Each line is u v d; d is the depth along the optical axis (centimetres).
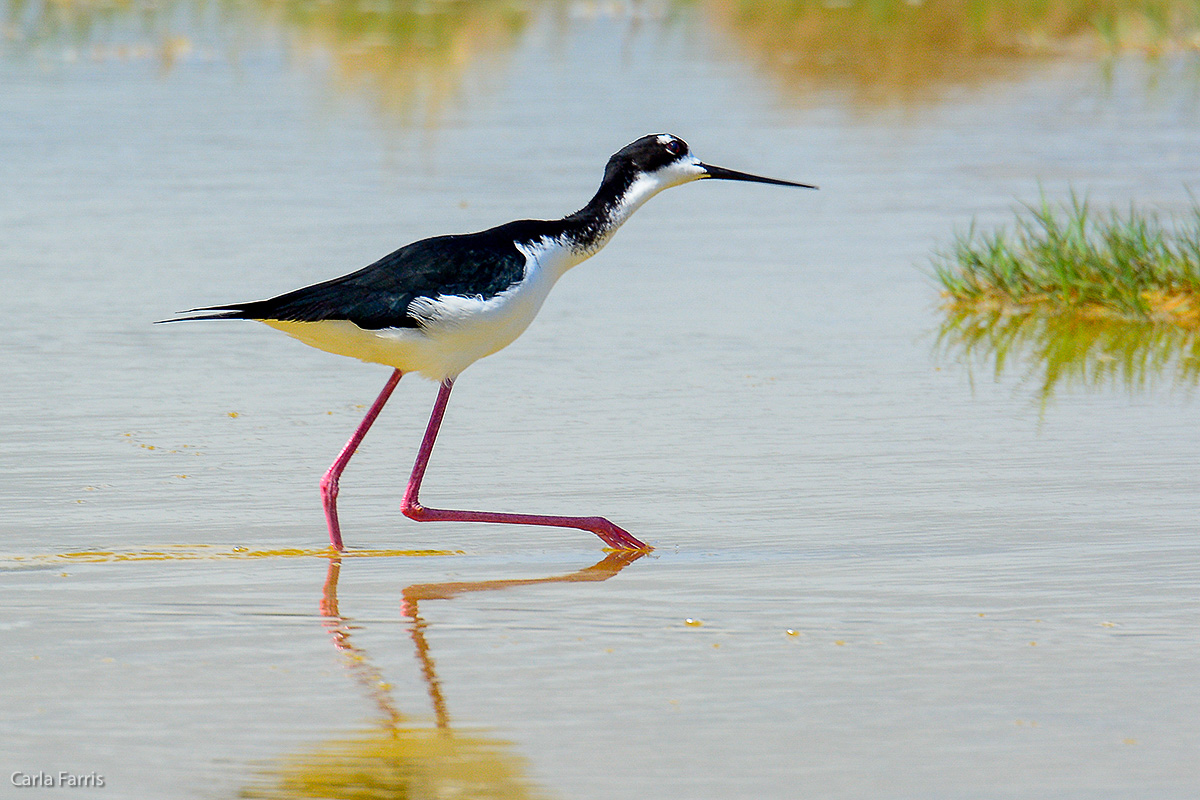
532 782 664
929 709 732
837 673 775
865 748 692
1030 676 768
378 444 1208
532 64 3328
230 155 2416
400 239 1853
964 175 2261
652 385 1364
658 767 677
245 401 1317
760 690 755
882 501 1068
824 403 1306
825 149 2458
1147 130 2581
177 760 685
